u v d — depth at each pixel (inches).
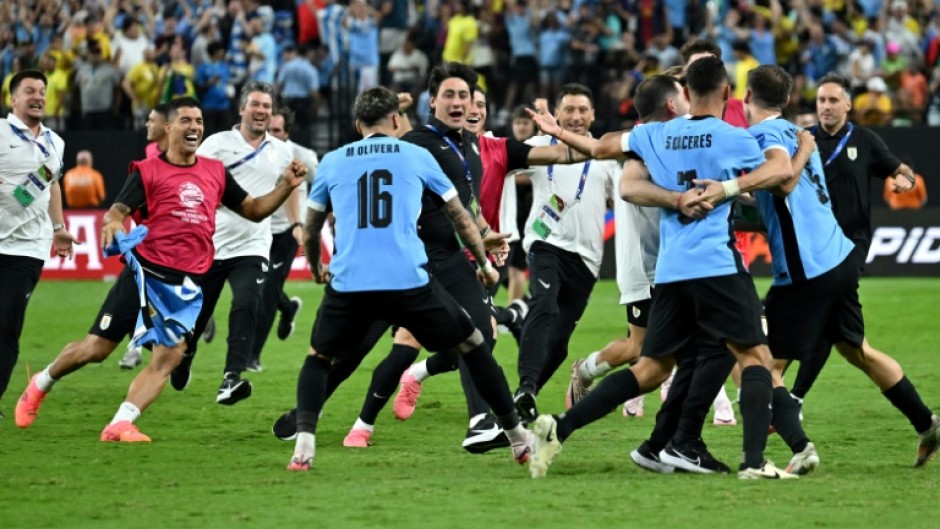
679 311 1051.9
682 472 1095.0
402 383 1438.2
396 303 1060.5
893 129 3307.1
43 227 1398.9
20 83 1374.3
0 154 1364.4
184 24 3745.1
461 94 1240.8
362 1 3631.9
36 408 1347.2
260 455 1202.6
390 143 1081.4
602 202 1476.4
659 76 1135.6
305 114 3518.7
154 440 1296.8
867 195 1395.2
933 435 1112.8
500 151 1286.9
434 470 1117.1
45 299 2837.1
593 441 1288.1
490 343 1224.8
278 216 1792.6
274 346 2145.7
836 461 1160.2
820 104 1390.3
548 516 921.5
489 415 1182.9
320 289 3036.4
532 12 3629.4
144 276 1283.2
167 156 1310.3
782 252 1104.2
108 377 1807.3
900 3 3705.7
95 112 3506.4
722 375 1088.8
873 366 1122.0
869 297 2755.9
